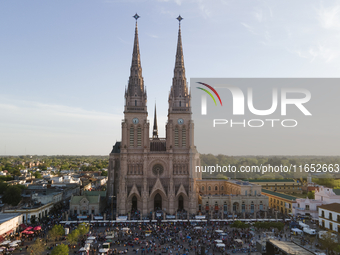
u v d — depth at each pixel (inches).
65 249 3142.2
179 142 6791.3
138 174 6589.6
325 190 5551.2
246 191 6333.7
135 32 7121.1
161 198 6589.6
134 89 6825.8
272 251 2603.3
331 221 4421.8
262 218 5418.3
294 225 4633.4
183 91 6934.1
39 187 7234.3
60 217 5418.3
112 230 4591.5
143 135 6683.1
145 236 4313.5
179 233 4443.9
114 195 7224.4
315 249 3582.7
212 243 3951.8
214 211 6141.7
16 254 3499.0
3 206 5925.2
